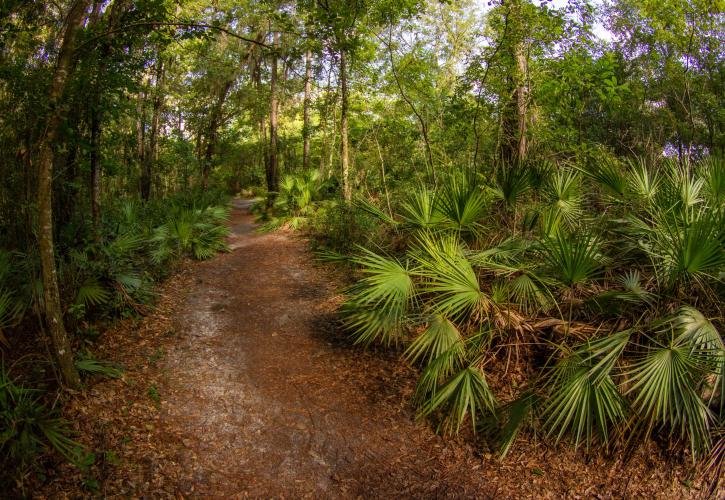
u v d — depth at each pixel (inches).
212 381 189.2
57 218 243.1
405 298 175.5
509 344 175.0
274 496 134.5
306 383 190.9
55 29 227.0
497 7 301.0
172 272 328.2
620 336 150.4
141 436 150.3
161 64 542.6
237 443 154.2
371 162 503.2
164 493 129.8
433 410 170.1
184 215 409.7
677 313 151.4
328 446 155.7
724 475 142.3
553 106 330.0
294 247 435.2
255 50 688.4
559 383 154.0
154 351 208.1
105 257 237.1
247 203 1085.8
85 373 174.9
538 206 219.6
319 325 246.2
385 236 288.4
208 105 746.2
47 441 137.9
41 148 150.6
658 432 152.3
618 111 430.9
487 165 343.3
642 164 221.6
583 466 147.9
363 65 483.5
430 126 424.8
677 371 136.6
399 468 147.6
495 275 190.5
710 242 143.3
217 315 259.8
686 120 442.9
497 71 320.5
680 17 361.7
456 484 141.7
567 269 160.4
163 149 732.0
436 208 213.5
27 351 187.5
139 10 221.3
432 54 484.1
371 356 208.4
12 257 206.8
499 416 159.0
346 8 364.2
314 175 571.2
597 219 211.3
